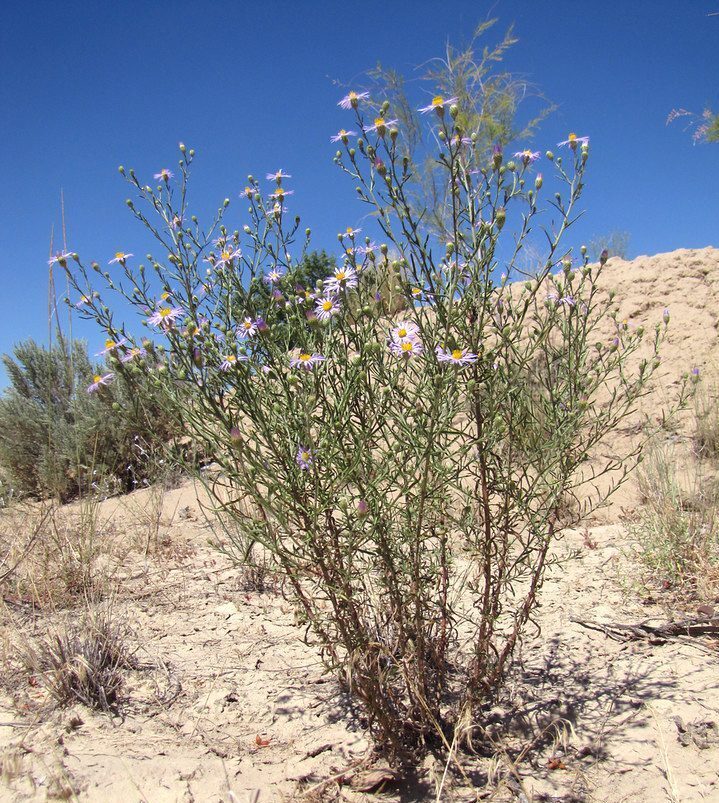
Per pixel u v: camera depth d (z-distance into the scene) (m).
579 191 2.00
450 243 1.98
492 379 2.07
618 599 3.17
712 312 6.10
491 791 2.04
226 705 2.50
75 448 6.21
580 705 2.42
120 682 2.61
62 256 2.25
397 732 2.21
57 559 3.70
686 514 3.69
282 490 1.92
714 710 2.28
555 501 2.23
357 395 2.10
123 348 2.20
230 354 2.00
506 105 5.77
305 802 1.98
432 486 2.02
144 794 1.97
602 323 6.40
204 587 3.63
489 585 2.28
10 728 2.31
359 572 2.07
